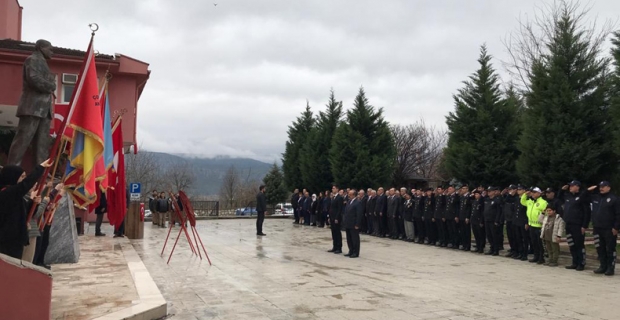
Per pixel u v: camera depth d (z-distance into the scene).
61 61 21.31
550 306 8.23
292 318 7.28
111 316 6.41
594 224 12.22
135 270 10.20
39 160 10.12
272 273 11.54
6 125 22.52
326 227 27.95
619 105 16.58
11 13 25.09
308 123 42.03
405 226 20.64
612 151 17.55
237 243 18.58
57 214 8.67
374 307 8.04
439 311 7.79
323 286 9.92
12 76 19.67
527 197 14.83
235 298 8.71
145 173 57.56
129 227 19.39
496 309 7.97
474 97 25.36
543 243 14.19
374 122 32.59
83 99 7.98
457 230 17.77
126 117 23.05
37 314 4.78
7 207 5.52
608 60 19.06
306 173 36.50
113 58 22.75
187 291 9.34
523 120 20.31
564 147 17.83
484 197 16.81
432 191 19.19
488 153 23.84
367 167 30.89
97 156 8.25
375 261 14.07
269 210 44.47
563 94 18.33
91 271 10.09
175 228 26.03
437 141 50.62
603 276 11.70
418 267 12.94
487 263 13.97
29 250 6.66
